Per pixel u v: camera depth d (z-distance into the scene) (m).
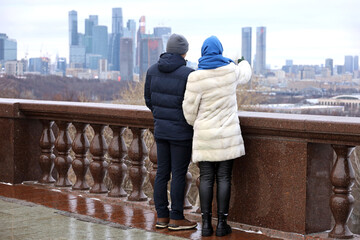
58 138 6.76
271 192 4.68
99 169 6.32
